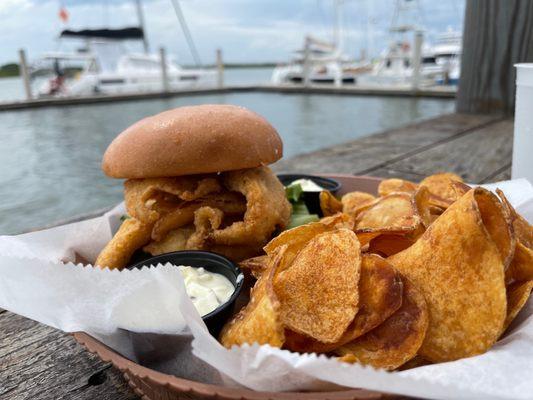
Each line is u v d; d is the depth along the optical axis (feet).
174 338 0.53
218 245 0.78
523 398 0.39
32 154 5.32
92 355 0.61
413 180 1.36
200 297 0.65
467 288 0.49
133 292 0.51
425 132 2.03
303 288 0.52
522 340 0.47
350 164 1.55
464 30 2.38
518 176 0.92
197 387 0.41
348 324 0.47
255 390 0.43
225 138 0.72
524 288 0.52
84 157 5.16
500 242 0.50
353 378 0.40
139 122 0.79
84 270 0.52
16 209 3.75
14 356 0.62
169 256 0.75
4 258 0.54
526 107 0.88
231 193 0.81
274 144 0.80
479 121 2.21
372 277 0.50
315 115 7.43
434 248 0.52
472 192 0.52
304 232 0.62
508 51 2.23
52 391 0.55
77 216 1.19
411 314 0.48
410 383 0.38
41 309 0.55
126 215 0.89
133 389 0.55
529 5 2.12
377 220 0.74
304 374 0.41
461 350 0.47
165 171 0.72
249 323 0.48
